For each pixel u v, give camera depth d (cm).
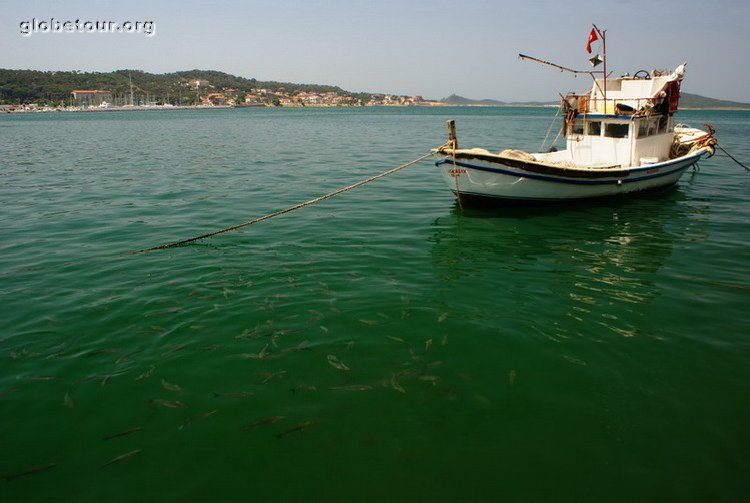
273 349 675
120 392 589
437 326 741
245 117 10212
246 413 549
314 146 3438
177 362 648
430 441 505
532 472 468
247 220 1355
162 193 1733
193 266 991
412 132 5000
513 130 5303
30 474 471
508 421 536
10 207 1532
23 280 923
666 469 473
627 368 636
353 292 861
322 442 505
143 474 469
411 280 920
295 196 1661
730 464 479
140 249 1108
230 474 467
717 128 5784
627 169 1480
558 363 646
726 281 913
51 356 665
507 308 804
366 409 554
